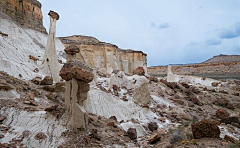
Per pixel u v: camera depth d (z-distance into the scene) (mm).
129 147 8812
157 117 18812
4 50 18234
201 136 9117
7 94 9648
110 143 8555
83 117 8305
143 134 12758
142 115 18531
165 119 18188
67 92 8680
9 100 9266
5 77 12273
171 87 33156
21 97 10422
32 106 9664
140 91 21078
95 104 16812
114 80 25062
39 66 20344
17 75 15516
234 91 40875
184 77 53000
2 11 28891
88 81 8609
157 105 22469
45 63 19750
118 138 9430
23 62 19297
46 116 8508
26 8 34312
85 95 8852
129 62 57594
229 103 30312
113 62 47094
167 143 9398
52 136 7430
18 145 6434
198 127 9227
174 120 18406
